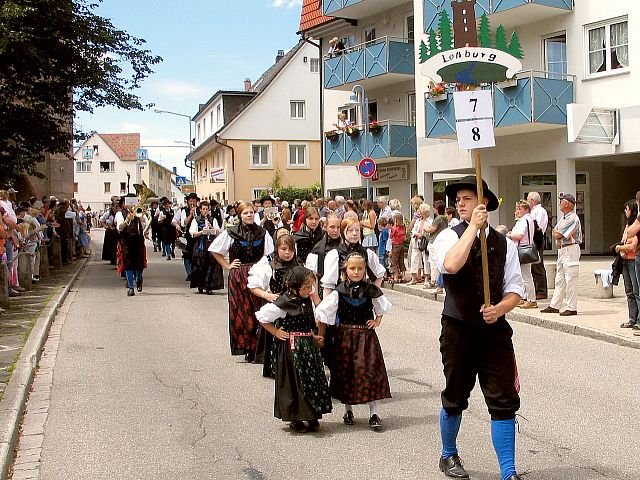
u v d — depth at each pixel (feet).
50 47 66.49
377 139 95.45
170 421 22.82
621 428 21.62
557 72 73.51
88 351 33.78
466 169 83.46
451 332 16.51
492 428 16.44
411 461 18.85
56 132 73.97
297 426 21.59
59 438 21.16
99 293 56.29
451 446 17.72
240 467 18.63
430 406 24.27
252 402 25.03
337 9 102.06
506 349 16.37
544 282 47.29
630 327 37.14
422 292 54.60
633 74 66.49
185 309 47.52
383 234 62.39
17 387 25.34
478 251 16.19
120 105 73.36
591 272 64.08
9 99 69.72
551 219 84.84
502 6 71.31
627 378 28.07
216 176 167.63
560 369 29.68
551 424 22.06
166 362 31.45
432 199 87.92
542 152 74.13
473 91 17.03
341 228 23.09
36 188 115.34
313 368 21.42
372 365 21.52
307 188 146.20
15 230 51.67
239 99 179.52
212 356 32.71
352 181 108.68
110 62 70.44
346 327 21.67
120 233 54.80
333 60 103.60
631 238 36.09
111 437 21.24
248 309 31.09
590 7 69.77
